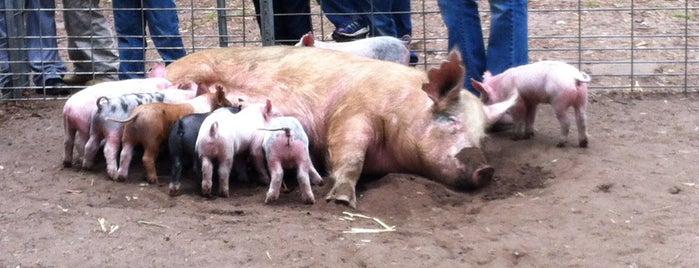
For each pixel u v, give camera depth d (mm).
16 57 8531
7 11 8445
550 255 5719
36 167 6898
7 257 5719
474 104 6566
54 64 8656
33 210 6207
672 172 6641
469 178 6371
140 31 8594
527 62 7562
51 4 8688
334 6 8727
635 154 6926
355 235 5914
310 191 6312
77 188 6512
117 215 6137
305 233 5922
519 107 7133
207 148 6328
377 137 6617
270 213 6195
